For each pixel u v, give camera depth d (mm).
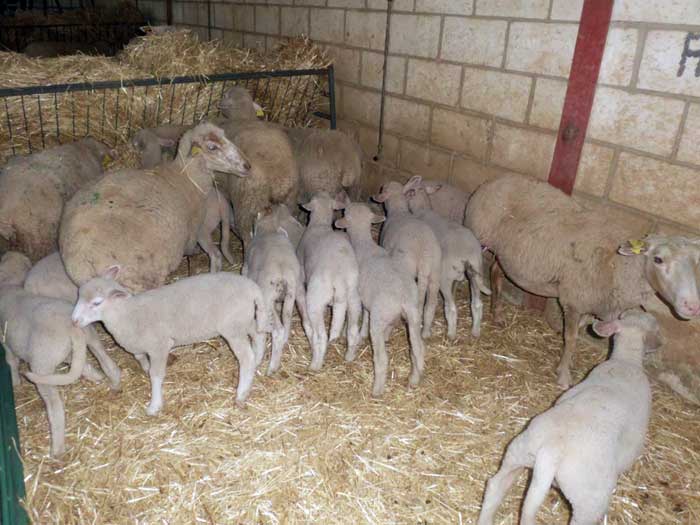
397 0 2652
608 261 1755
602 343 2131
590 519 1176
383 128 2945
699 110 1701
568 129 2066
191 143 1990
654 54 1771
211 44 3275
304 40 3303
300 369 1921
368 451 1590
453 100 2502
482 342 2148
